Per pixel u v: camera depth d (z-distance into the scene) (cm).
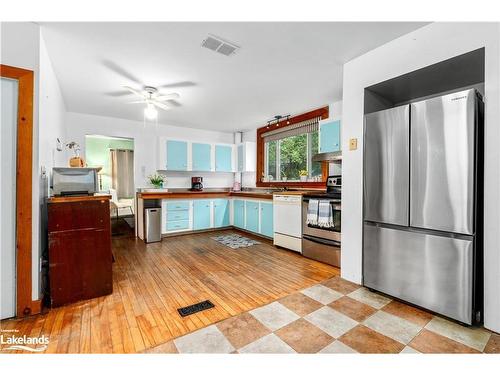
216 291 230
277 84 314
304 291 230
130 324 175
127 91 331
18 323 176
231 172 620
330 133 341
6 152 182
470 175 168
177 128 545
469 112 168
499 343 154
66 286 204
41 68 200
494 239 164
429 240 189
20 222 183
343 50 234
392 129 211
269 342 155
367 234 234
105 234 222
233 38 213
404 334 164
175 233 470
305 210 339
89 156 657
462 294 173
